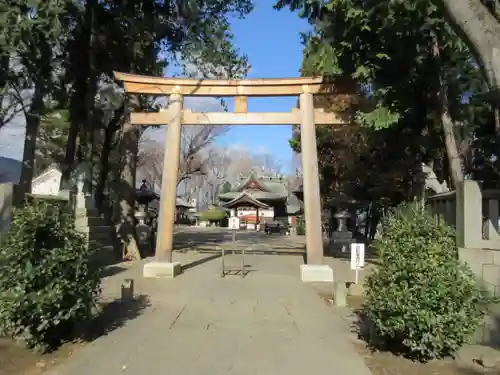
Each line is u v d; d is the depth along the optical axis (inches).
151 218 938.1
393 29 408.2
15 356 221.3
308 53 534.6
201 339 259.4
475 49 203.8
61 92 607.8
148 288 429.1
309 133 525.0
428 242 217.8
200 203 3550.7
